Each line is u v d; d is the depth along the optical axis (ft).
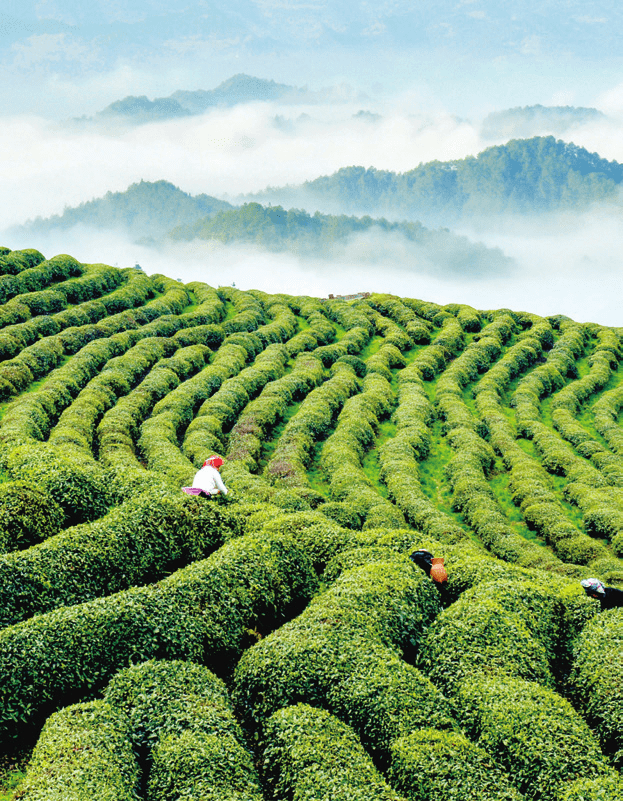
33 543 71.05
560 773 45.06
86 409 148.36
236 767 44.91
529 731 47.93
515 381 228.84
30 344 188.34
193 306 262.06
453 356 244.42
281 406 181.78
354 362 220.84
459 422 184.85
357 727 50.03
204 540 77.15
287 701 52.49
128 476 87.15
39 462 82.94
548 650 61.16
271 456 160.56
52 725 46.88
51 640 52.21
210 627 59.82
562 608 66.59
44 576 60.80
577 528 138.82
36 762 43.50
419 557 73.36
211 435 152.66
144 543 71.26
